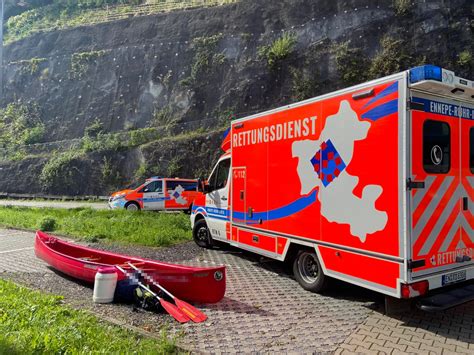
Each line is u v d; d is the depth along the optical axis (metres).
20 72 42.66
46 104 40.25
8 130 39.59
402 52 28.44
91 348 4.01
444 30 28.34
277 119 6.73
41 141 38.16
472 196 5.34
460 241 5.16
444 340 4.53
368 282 5.05
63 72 40.97
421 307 4.78
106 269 5.98
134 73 37.78
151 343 4.31
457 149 5.17
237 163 7.93
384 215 4.85
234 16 36.50
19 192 34.84
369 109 5.07
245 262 8.55
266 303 5.85
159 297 5.55
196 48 36.00
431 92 4.90
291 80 31.30
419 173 4.72
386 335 4.68
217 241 9.55
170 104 35.09
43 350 3.86
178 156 30.94
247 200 7.59
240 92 32.59
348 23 31.34
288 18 34.12
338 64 30.11
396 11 30.06
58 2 50.06
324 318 5.24
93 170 33.47
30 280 7.05
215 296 5.76
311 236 5.98
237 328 4.91
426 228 4.78
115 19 42.22
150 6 42.97
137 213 16.59
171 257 9.05
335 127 5.55
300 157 6.20
